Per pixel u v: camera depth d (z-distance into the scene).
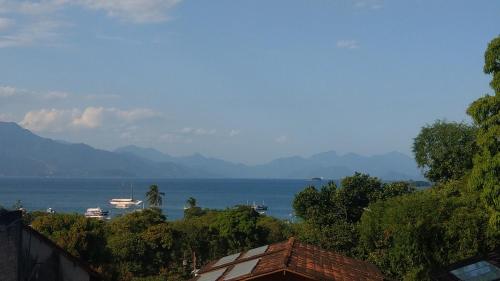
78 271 24.27
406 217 32.81
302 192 50.81
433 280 22.22
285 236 61.84
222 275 18.56
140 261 55.41
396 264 32.88
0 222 18.62
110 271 42.16
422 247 31.41
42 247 22.66
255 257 19.92
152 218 63.56
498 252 23.44
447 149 49.22
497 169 23.45
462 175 47.06
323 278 16.73
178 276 54.12
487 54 24.83
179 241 59.88
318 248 22.27
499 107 23.94
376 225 36.34
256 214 66.88
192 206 98.69
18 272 19.48
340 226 44.41
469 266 21.94
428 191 42.22
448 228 30.98
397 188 50.72
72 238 40.19
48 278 22.84
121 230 60.09
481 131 24.53
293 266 17.00
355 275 18.83
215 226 63.03
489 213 26.78
